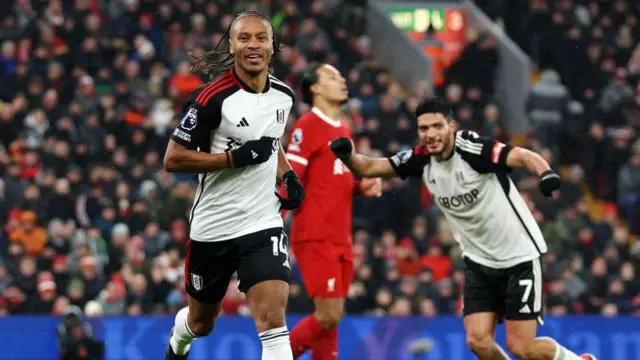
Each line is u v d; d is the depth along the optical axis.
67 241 18.53
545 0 28.42
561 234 21.12
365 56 26.50
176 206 19.48
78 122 21.05
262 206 8.71
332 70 12.12
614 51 27.59
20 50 22.78
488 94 25.64
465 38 28.64
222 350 15.87
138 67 22.80
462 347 16.53
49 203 19.34
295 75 23.53
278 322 8.50
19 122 21.00
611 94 26.08
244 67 8.45
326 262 11.91
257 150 8.41
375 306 18.39
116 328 15.84
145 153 21.22
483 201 10.28
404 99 24.72
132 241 18.55
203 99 8.47
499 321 10.77
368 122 22.45
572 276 19.94
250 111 8.52
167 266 17.91
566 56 27.14
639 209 23.92
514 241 10.37
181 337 9.46
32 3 23.92
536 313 10.41
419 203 21.19
